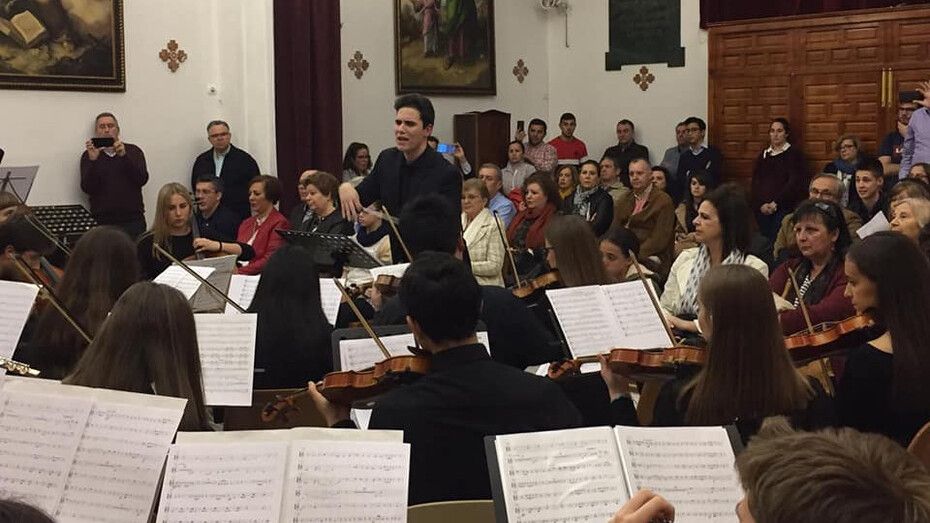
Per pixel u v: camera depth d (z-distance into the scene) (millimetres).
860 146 9219
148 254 6363
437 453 2486
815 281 4375
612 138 11711
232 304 4285
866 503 1106
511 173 10961
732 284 2674
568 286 4227
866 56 9781
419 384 2557
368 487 2145
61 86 7906
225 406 3396
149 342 2588
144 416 2307
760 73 10406
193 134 8773
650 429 2141
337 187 6801
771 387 2658
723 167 10695
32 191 7832
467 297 2582
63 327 3447
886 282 2959
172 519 2121
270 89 8883
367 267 5453
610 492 2051
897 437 2963
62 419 2314
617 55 11578
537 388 2557
